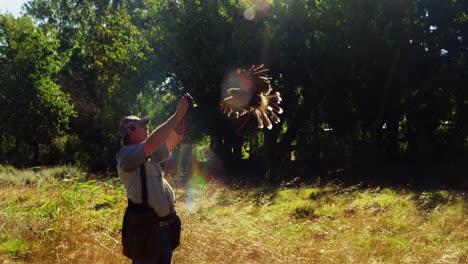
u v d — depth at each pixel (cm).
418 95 3019
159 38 3509
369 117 3139
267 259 661
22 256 738
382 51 2925
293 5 3009
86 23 4994
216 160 3434
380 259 686
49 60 4175
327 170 2969
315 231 877
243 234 749
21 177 2353
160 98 3644
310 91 3191
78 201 972
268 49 3073
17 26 4128
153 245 414
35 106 4078
